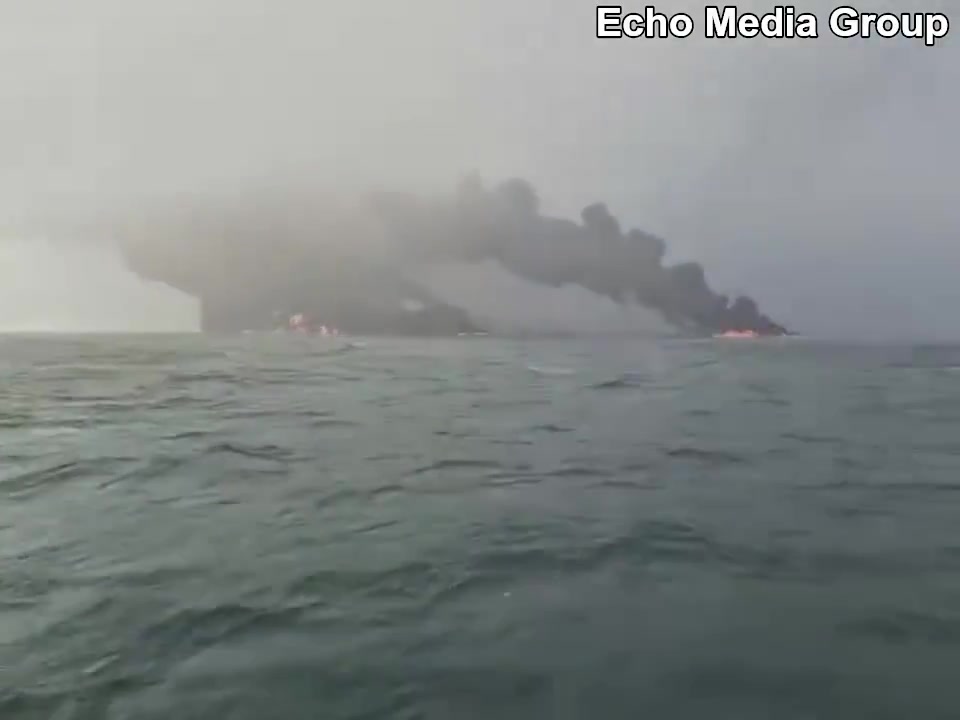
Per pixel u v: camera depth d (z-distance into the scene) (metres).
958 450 6.38
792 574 3.55
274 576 3.58
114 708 2.51
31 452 6.27
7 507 4.75
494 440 6.79
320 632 3.01
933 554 3.80
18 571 3.68
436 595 3.34
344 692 2.56
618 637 2.92
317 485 5.23
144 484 5.29
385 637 2.95
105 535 4.21
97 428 7.35
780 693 2.51
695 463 5.89
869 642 2.85
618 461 5.96
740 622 3.04
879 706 2.42
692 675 2.63
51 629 3.08
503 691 2.55
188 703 2.53
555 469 5.70
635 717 2.38
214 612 3.20
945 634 2.90
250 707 2.49
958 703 2.43
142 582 3.53
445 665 2.72
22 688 2.64
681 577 3.52
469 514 4.55
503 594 3.35
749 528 4.25
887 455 6.18
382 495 4.99
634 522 4.36
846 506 4.67
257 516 4.55
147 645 2.93
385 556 3.83
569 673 2.66
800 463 5.87
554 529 4.24
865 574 3.53
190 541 4.09
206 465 5.82
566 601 3.27
